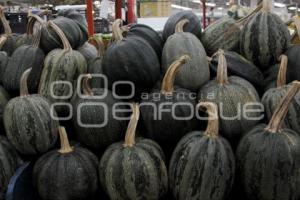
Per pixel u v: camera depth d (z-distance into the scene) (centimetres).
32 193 171
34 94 178
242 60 189
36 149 169
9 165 171
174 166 150
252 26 192
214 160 143
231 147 158
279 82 173
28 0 711
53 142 171
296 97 165
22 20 530
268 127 151
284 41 190
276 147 144
